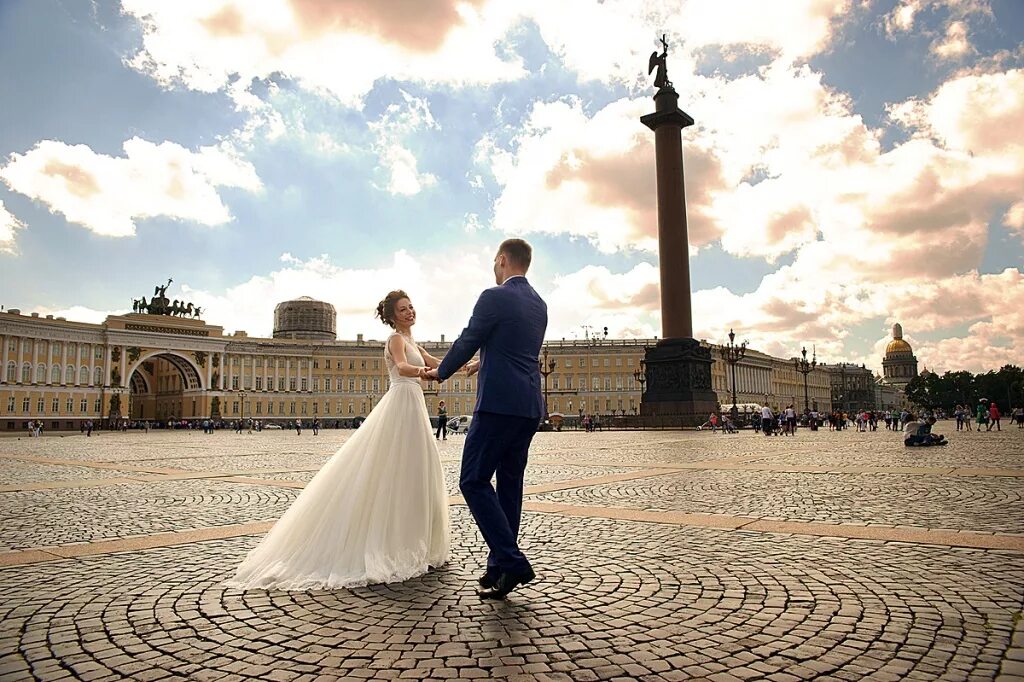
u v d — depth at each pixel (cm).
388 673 370
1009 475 1273
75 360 10581
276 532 586
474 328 523
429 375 553
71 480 1427
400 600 506
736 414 5641
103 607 491
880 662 378
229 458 2283
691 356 5319
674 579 554
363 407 12800
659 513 893
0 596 518
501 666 378
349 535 566
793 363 16488
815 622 445
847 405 19338
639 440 3419
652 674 366
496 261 581
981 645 400
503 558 502
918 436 2486
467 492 521
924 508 892
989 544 661
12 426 9850
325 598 511
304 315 14100
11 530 799
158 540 732
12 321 9881
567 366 12381
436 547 615
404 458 594
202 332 11875
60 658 396
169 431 9812
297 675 369
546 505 982
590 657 391
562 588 533
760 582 541
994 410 4744
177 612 479
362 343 13262
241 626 449
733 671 369
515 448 539
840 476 1335
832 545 672
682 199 5422
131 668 381
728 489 1148
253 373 12188
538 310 551
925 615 454
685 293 5344
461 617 464
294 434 7419
